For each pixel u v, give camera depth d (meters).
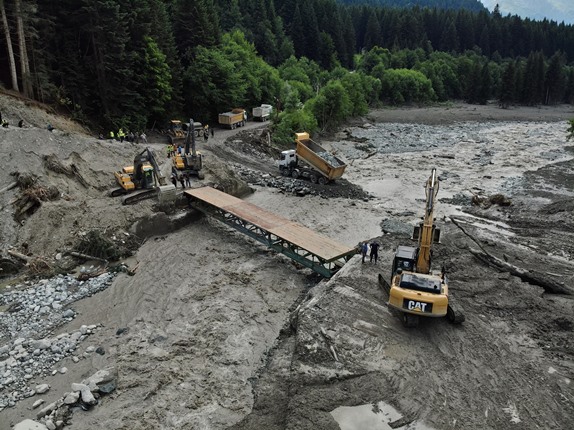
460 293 21.55
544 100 118.31
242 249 28.73
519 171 48.19
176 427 15.29
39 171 29.97
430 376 16.16
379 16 161.12
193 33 66.56
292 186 40.41
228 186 37.12
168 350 19.11
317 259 26.75
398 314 19.72
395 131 74.56
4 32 42.09
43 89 43.91
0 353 18.75
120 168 35.28
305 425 14.23
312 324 18.92
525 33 160.75
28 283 24.19
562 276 24.39
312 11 115.75
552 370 16.45
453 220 33.22
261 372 18.03
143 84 53.25
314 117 64.56
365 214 35.09
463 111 101.25
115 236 28.06
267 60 102.19
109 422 15.39
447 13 168.25
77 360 18.44
